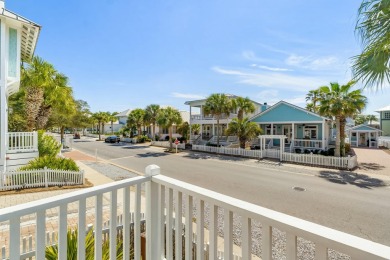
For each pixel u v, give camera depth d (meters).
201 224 1.92
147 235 2.28
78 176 10.80
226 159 19.94
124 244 2.09
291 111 23.69
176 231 2.12
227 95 28.33
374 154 24.14
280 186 10.89
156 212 2.30
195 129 35.16
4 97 10.00
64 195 1.70
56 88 16.66
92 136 58.03
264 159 19.45
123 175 13.55
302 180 12.13
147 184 2.29
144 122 37.34
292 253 1.33
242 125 21.72
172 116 26.09
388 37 3.30
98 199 1.88
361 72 3.84
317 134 23.94
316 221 6.91
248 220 1.56
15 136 11.14
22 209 1.45
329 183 11.48
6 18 9.97
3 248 3.53
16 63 10.72
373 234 6.08
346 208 7.96
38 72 15.41
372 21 3.39
